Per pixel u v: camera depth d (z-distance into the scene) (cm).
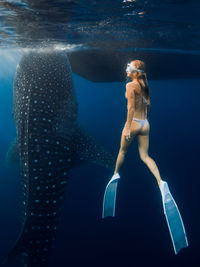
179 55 1261
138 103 348
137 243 673
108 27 837
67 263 600
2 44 1183
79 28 850
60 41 1041
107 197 391
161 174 1041
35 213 420
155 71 1341
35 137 504
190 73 1375
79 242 675
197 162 1172
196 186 929
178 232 307
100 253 636
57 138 524
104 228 733
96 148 543
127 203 852
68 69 761
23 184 467
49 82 644
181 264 596
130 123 329
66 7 641
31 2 598
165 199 317
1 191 938
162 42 1077
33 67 678
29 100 566
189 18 738
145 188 947
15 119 631
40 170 466
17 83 682
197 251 633
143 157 368
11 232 711
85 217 783
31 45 1127
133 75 343
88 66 1297
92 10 659
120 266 595
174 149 1384
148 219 771
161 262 605
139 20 760
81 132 581
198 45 1138
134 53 1213
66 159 516
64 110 607
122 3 614
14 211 811
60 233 709
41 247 400
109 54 1220
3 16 714
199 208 795
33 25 812
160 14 700
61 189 476
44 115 553
